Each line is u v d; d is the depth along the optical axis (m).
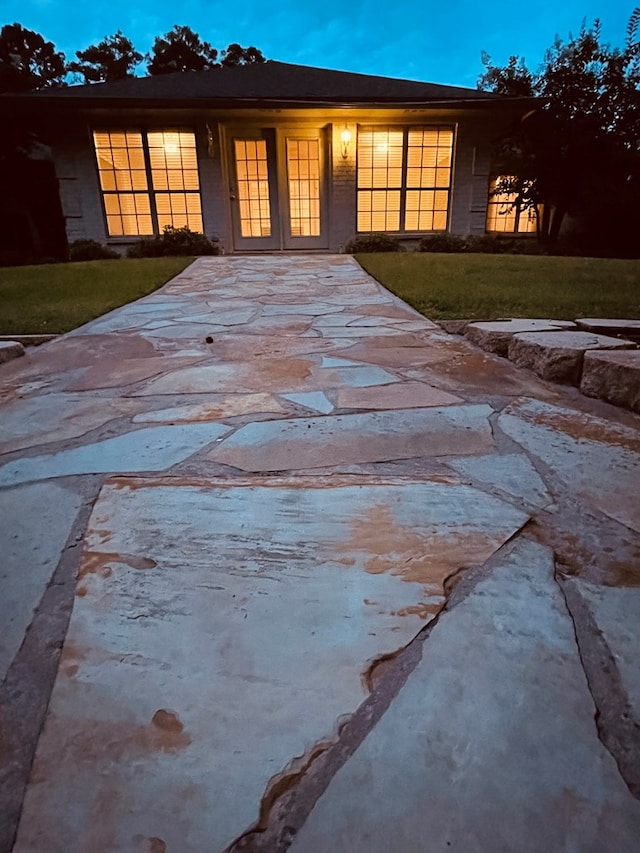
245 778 0.60
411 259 7.11
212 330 3.26
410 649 0.76
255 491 1.21
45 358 2.63
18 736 0.65
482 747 0.63
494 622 0.81
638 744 0.63
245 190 9.98
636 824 0.55
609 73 10.41
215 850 0.53
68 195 9.42
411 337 2.96
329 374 2.23
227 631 0.80
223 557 0.96
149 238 9.48
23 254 11.17
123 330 3.30
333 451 1.44
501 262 6.50
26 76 15.22
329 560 0.96
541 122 10.25
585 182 10.19
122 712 0.67
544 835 0.54
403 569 0.93
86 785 0.59
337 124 9.36
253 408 1.81
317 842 0.54
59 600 0.86
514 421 1.67
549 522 1.08
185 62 18.75
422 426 1.62
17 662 0.75
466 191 9.91
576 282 4.75
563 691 0.70
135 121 9.16
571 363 2.04
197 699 0.69
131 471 1.33
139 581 0.90
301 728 0.65
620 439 1.52
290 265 6.95
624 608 0.84
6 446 1.51
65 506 1.15
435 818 0.56
